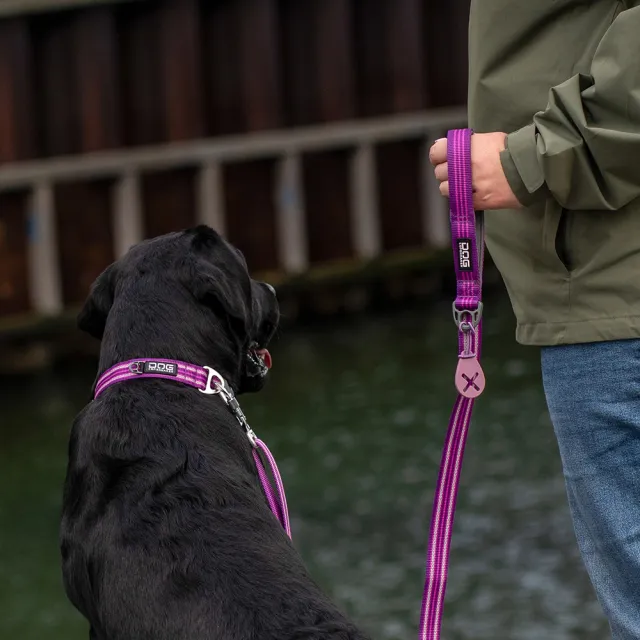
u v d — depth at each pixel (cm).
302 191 1549
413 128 1627
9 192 1352
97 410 308
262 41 1538
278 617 267
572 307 272
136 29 1476
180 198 1485
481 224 282
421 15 1658
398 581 736
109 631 283
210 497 289
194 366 313
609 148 255
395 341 1391
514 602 695
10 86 1374
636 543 274
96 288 337
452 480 288
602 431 273
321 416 1094
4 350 1345
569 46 274
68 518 300
